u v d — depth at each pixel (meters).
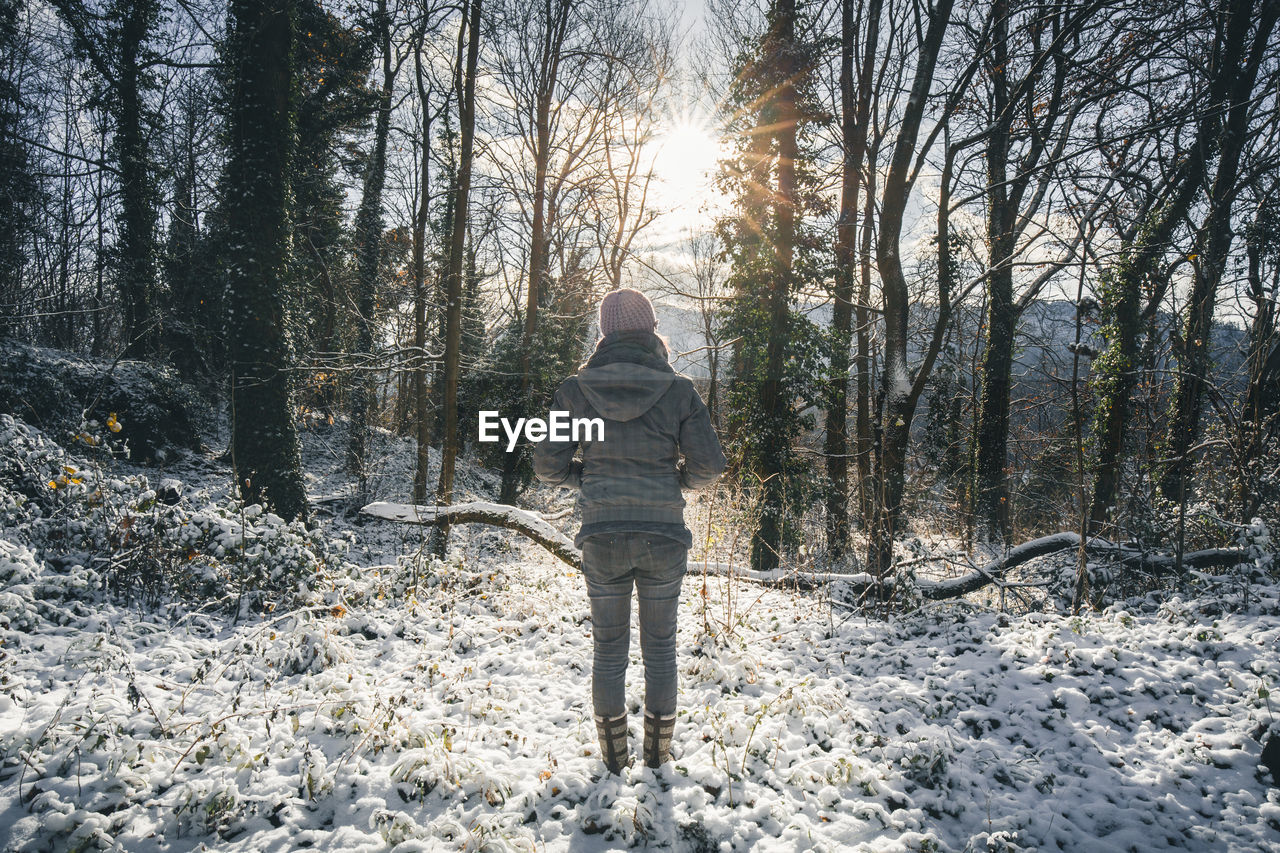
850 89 10.69
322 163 17.81
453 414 11.46
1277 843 2.39
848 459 12.92
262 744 2.77
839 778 2.65
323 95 16.11
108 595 4.59
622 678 2.62
